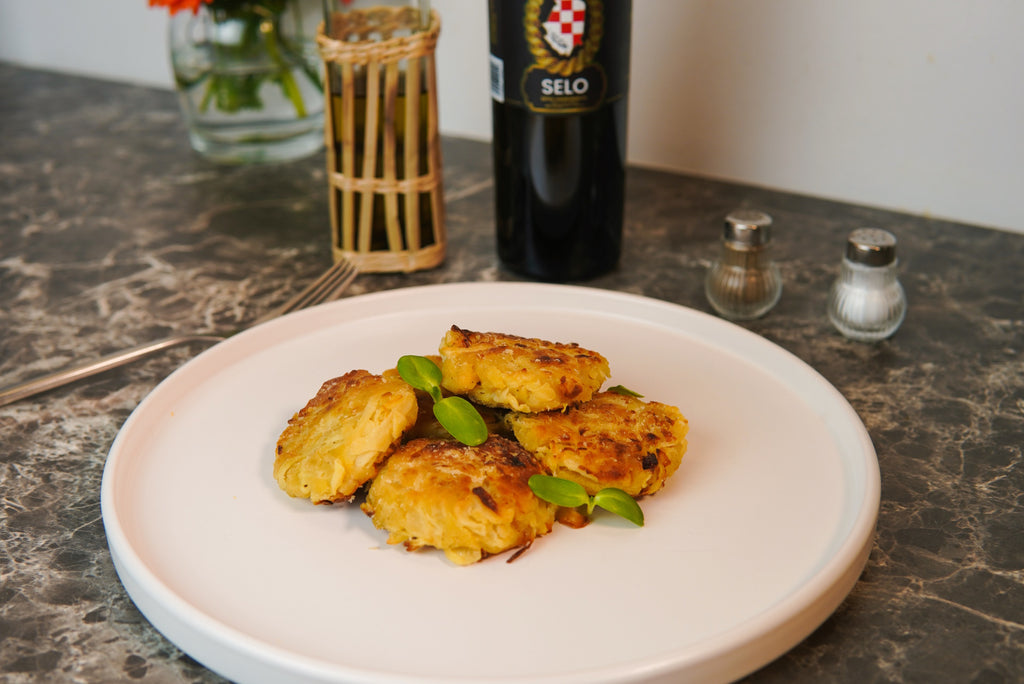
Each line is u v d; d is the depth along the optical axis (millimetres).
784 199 921
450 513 526
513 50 710
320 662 476
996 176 850
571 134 724
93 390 692
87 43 1266
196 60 969
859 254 713
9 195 966
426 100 764
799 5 866
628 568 530
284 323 689
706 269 817
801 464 585
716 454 592
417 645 500
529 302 715
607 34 706
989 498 591
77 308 784
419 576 529
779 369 648
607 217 762
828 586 500
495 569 531
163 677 508
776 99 906
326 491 548
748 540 542
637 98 961
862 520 528
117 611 538
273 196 956
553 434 562
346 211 786
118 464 577
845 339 735
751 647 484
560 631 504
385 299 710
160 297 796
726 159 947
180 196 960
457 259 833
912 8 830
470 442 551
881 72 858
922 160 871
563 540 544
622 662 492
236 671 490
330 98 760
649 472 554
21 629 528
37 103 1194
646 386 643
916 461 619
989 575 546
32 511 594
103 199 956
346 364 670
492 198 941
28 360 723
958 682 500
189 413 628
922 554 559
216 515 561
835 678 502
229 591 522
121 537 530
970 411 660
